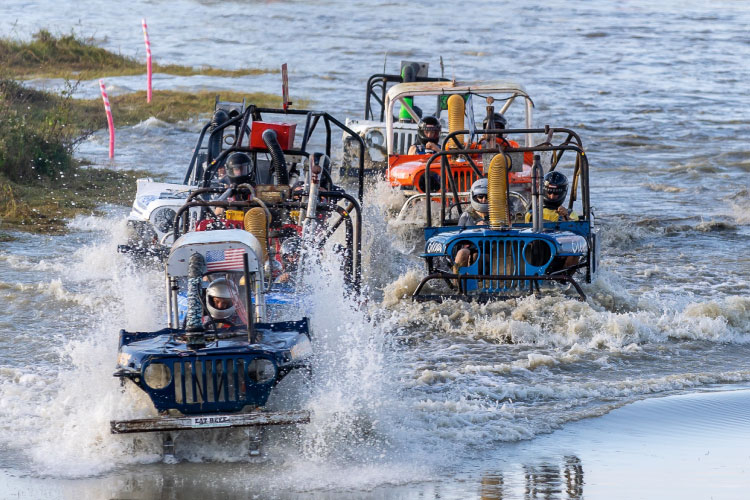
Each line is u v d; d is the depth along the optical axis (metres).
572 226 42.59
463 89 59.22
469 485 23.80
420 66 74.44
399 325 38.91
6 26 189.75
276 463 25.19
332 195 36.34
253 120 46.00
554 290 41.47
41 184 65.25
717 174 80.62
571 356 35.31
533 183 40.41
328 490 23.44
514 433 27.45
